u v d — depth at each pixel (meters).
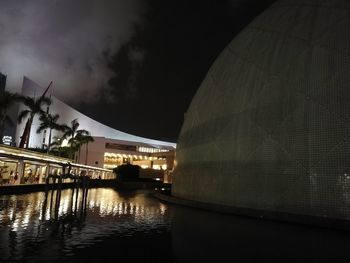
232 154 14.74
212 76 18.84
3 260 5.70
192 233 8.99
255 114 14.13
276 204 12.39
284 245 7.67
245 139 14.23
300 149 12.13
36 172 34.38
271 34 15.50
